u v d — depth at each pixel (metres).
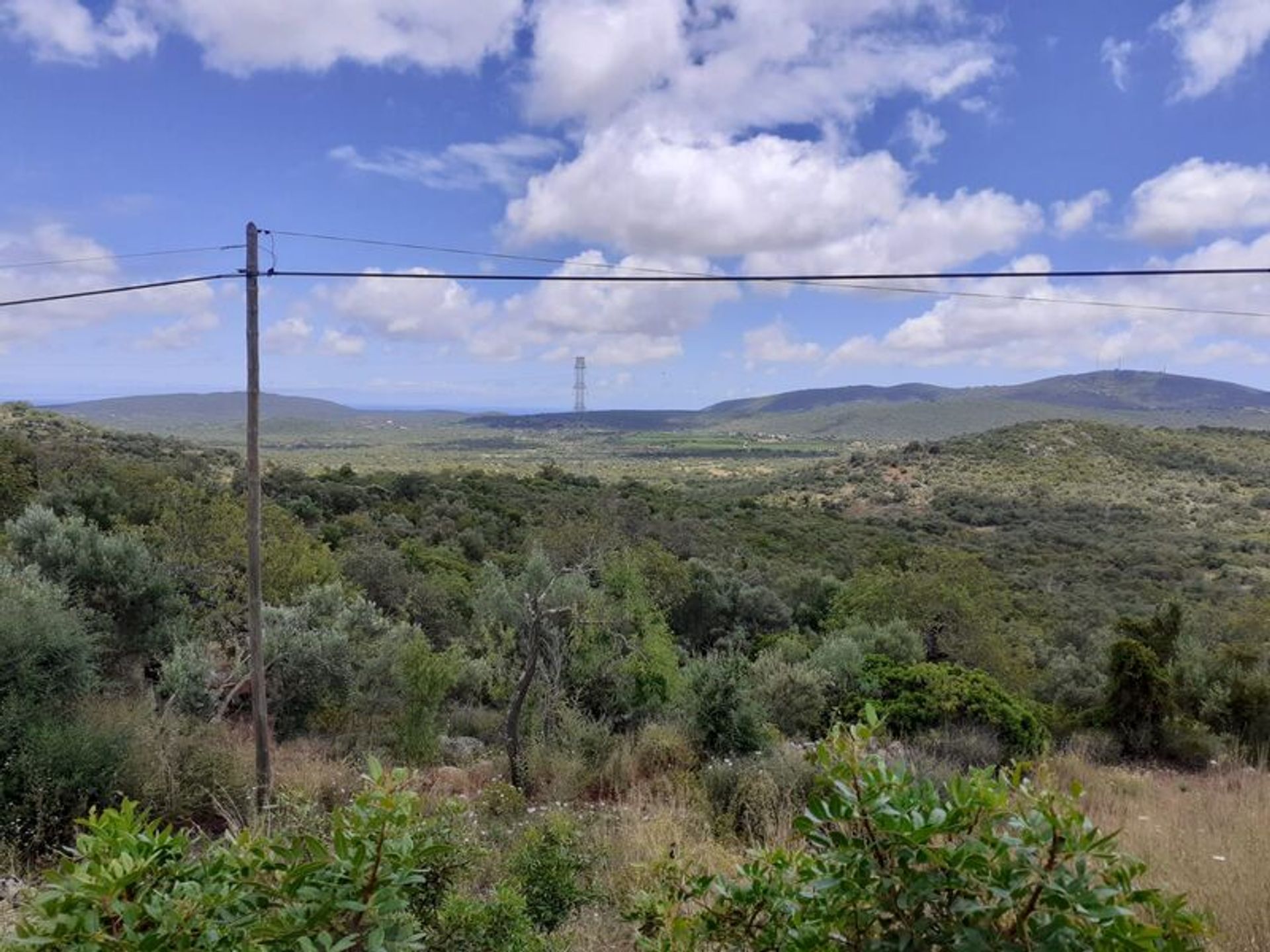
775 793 6.16
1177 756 10.88
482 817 6.04
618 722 10.45
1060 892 1.47
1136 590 38.50
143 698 8.48
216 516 14.31
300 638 10.45
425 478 44.22
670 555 21.66
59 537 10.67
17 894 3.01
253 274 7.21
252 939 1.60
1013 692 18.09
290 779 6.92
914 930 1.61
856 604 22.45
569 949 3.31
